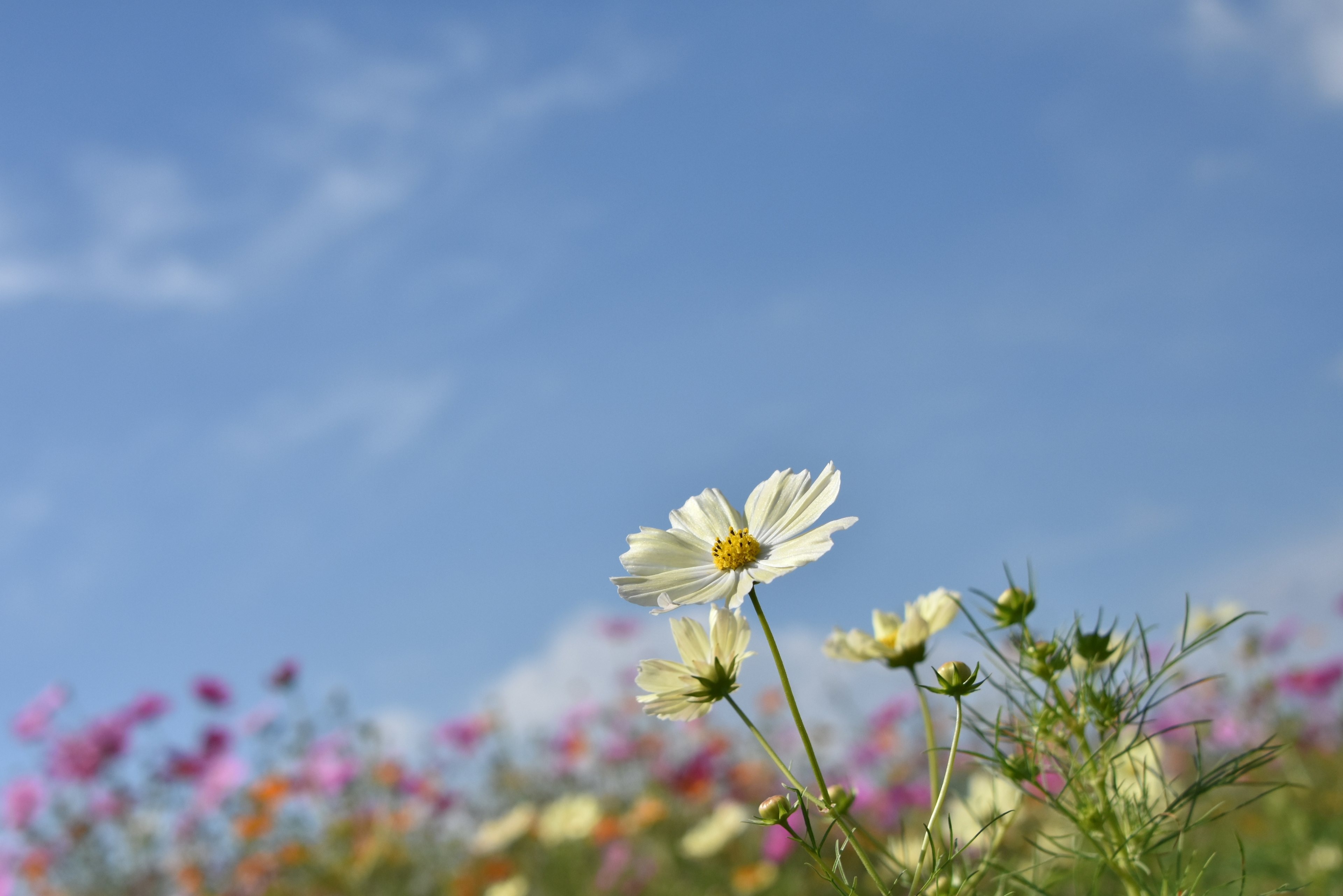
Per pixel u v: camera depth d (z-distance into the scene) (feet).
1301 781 5.49
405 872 7.41
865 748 8.05
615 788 9.16
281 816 7.48
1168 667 2.75
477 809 9.07
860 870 5.61
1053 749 2.80
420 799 8.26
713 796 8.05
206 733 7.79
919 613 2.80
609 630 9.85
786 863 6.15
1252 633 6.23
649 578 2.66
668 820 7.80
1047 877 2.80
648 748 9.04
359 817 7.64
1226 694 6.16
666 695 2.59
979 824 2.89
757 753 8.79
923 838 2.57
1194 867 2.79
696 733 9.09
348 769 7.75
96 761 7.48
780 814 2.51
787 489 2.71
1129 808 2.77
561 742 9.31
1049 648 2.77
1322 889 3.63
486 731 9.55
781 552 2.63
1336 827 4.18
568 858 7.72
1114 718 2.75
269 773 7.75
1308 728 6.13
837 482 2.68
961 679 2.55
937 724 5.82
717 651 2.60
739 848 7.30
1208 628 3.55
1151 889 2.71
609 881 7.36
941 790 2.56
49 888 7.46
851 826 2.49
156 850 7.59
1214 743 5.79
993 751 2.76
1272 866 3.98
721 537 2.68
